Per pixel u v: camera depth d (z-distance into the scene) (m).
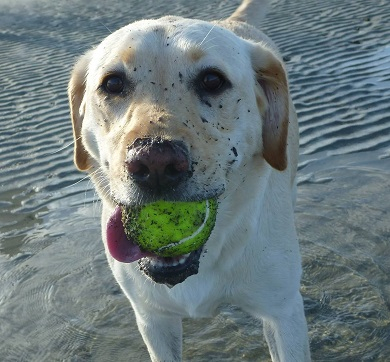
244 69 0.67
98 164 0.70
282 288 0.70
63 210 1.07
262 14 1.12
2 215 1.07
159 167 0.55
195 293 0.69
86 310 0.86
